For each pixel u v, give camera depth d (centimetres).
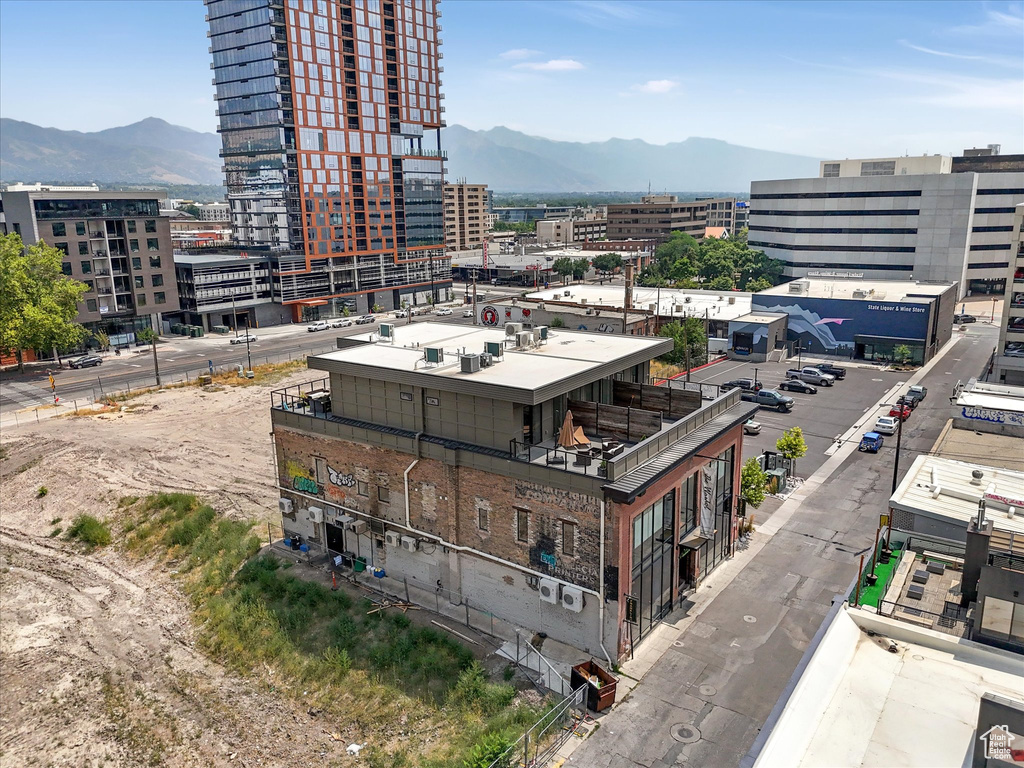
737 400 4162
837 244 14062
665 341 4266
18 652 3612
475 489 3469
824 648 2152
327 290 13600
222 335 12006
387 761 2708
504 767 2509
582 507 3089
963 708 1970
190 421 7194
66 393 8288
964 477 3716
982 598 2247
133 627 3788
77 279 10331
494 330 4784
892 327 9325
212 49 12962
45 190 10412
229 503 5188
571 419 3450
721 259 16262
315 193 12912
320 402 4197
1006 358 8125
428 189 15150
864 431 6562
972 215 13112
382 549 3988
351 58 13188
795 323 10081
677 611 3588
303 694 3133
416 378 3597
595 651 3200
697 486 3688
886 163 15488
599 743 2694
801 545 4316
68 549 4812
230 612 3756
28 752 2905
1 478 5966
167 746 2889
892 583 2725
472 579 3603
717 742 2684
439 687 3097
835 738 1869
